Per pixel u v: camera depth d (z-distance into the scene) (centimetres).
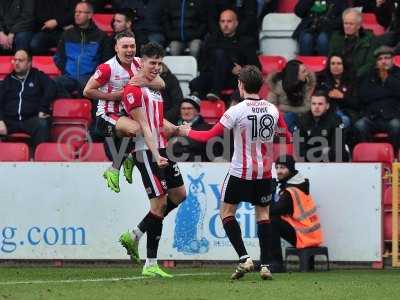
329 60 4469
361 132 4303
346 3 4922
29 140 4534
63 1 5103
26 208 3869
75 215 3853
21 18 5097
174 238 3803
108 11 5334
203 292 2823
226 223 3152
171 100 4366
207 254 3788
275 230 3594
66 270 3631
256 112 3091
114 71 3288
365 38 4597
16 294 2795
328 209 3759
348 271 3616
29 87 4531
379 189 3738
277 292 2842
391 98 4397
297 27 4953
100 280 3200
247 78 3100
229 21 4678
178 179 3338
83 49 4775
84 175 3847
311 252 3619
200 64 4712
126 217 3834
